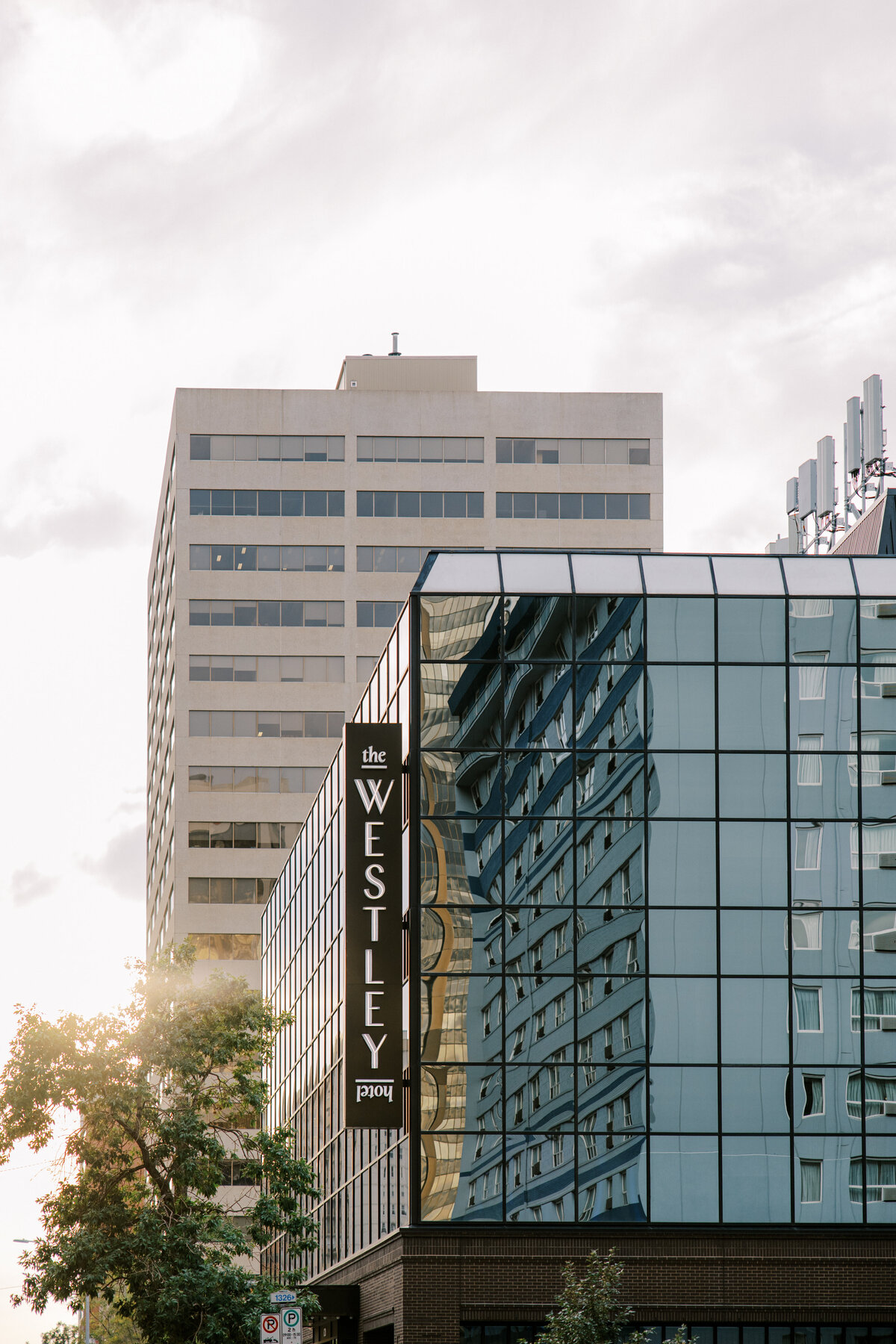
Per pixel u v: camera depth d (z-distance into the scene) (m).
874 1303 36.12
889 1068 37.22
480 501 102.75
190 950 37.97
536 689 38.66
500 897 37.62
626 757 38.38
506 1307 35.72
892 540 47.50
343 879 49.84
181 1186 36.12
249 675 101.31
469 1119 36.62
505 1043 37.00
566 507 102.81
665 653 38.88
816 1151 36.81
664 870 37.91
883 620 39.16
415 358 107.31
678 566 39.56
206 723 100.94
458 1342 35.59
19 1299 34.66
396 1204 39.06
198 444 102.69
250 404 103.00
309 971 59.97
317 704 101.12
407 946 38.03
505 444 103.25
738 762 38.44
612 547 102.44
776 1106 36.97
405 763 39.25
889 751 38.62
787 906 37.84
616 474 103.19
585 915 37.62
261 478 102.50
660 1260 36.06
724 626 39.00
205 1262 35.03
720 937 37.69
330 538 102.31
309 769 100.75
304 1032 61.41
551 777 38.22
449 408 103.38
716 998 37.41
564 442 103.50
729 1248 36.25
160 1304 33.47
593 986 37.34
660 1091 36.94
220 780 100.62
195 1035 36.47
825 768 38.50
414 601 38.84
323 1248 53.97
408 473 102.75
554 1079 36.88
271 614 101.88
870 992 37.56
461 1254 35.94
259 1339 34.31
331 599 101.94
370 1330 42.81
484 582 39.16
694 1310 35.88
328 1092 53.56
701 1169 36.66
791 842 38.16
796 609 39.12
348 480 102.62
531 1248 36.03
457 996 37.16
